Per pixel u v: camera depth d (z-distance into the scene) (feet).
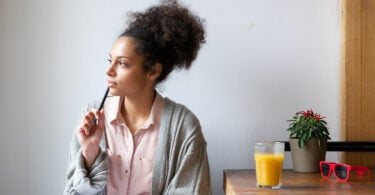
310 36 4.94
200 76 4.93
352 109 4.75
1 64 4.92
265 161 3.53
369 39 4.75
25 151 4.92
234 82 4.94
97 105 4.26
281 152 3.56
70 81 4.93
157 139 4.10
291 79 4.95
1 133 4.92
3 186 4.92
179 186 3.99
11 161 4.92
